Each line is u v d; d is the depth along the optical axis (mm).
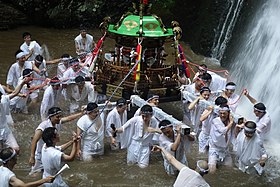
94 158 7312
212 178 6758
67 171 6871
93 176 6762
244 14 11656
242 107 9477
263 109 7125
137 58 7668
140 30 7773
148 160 7121
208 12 13172
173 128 6730
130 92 7926
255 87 10016
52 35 14938
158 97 7715
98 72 8375
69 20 15742
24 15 15945
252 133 6641
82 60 9695
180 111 9133
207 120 7387
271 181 6703
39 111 9047
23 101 8789
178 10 14281
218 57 12500
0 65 11664
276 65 9602
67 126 8406
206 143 7500
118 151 7602
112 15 15789
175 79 8336
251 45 10930
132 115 8086
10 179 5188
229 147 7586
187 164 6906
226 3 12617
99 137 7277
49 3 15781
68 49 13414
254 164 6812
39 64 9320
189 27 13945
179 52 8461
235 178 6766
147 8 8273
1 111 7059
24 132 8148
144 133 7023
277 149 7707
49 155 5875
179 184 4703
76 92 8719
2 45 13586
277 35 10070
